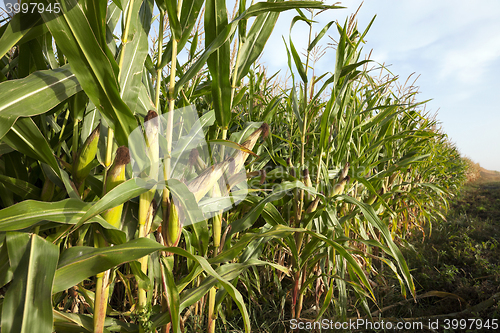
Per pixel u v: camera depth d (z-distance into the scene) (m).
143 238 0.76
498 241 3.45
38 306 0.56
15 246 0.62
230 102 1.04
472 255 2.83
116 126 0.76
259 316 1.76
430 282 2.36
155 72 1.11
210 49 0.88
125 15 0.93
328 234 1.64
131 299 1.16
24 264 0.61
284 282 2.19
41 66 0.90
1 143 0.82
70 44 0.66
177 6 0.90
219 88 1.03
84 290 1.02
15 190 0.90
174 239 0.92
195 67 0.89
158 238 1.04
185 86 1.69
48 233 1.11
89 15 0.65
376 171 2.72
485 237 3.58
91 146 0.81
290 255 1.89
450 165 5.09
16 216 0.65
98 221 0.74
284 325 1.64
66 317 0.88
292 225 1.85
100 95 0.71
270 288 2.05
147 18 1.07
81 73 0.69
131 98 0.88
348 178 1.58
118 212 0.81
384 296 2.12
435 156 4.02
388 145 2.51
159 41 0.98
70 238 1.11
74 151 0.96
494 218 4.73
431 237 3.56
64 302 1.26
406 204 3.28
